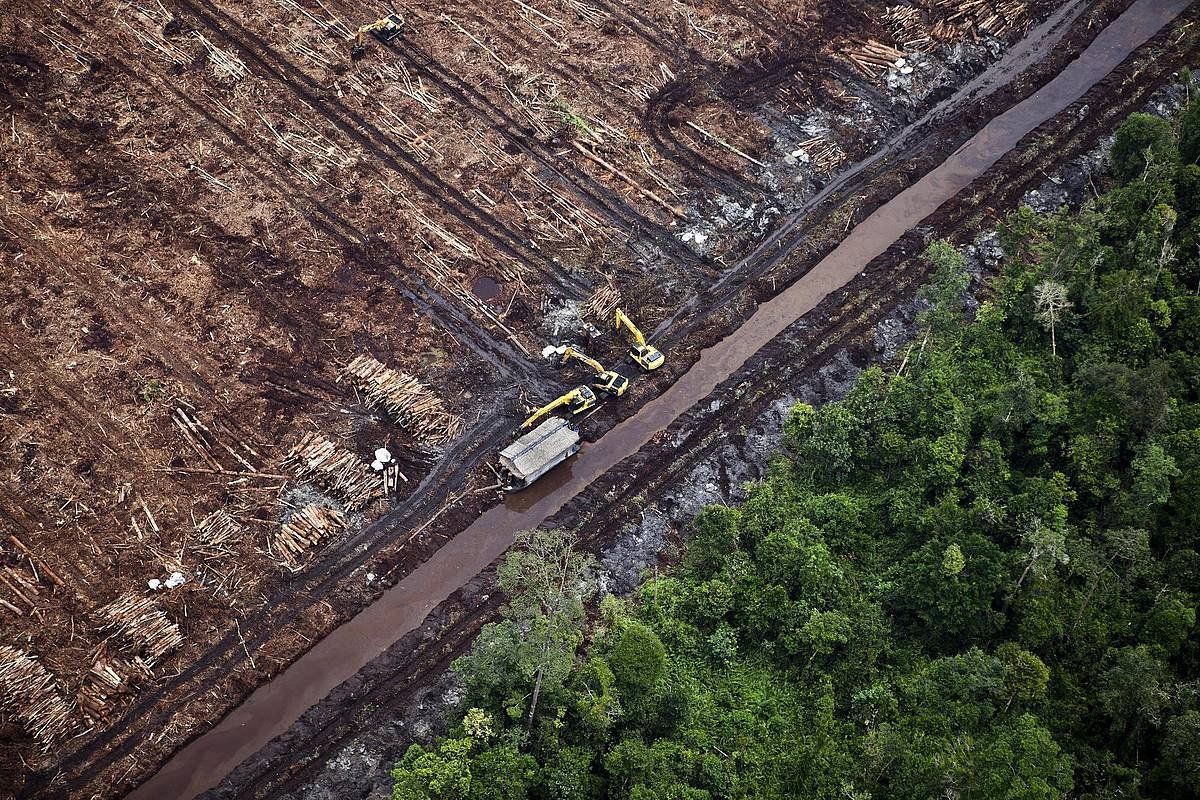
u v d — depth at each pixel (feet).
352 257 315.78
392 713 240.53
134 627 246.68
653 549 266.57
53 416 279.69
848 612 242.58
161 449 276.21
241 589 257.14
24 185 319.88
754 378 298.97
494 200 330.13
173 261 309.22
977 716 221.05
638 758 216.13
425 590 263.29
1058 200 340.39
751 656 245.04
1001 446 266.77
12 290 299.99
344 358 296.51
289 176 329.11
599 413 293.64
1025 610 233.76
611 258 321.52
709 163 343.26
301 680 248.32
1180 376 272.92
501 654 216.95
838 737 226.79
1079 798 209.97
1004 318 292.40
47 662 242.37
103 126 334.44
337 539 266.77
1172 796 211.00
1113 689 220.02
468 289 312.50
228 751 237.66
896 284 319.47
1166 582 239.50
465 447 284.82
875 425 271.28
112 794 228.84
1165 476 246.88
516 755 214.69
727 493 278.05
